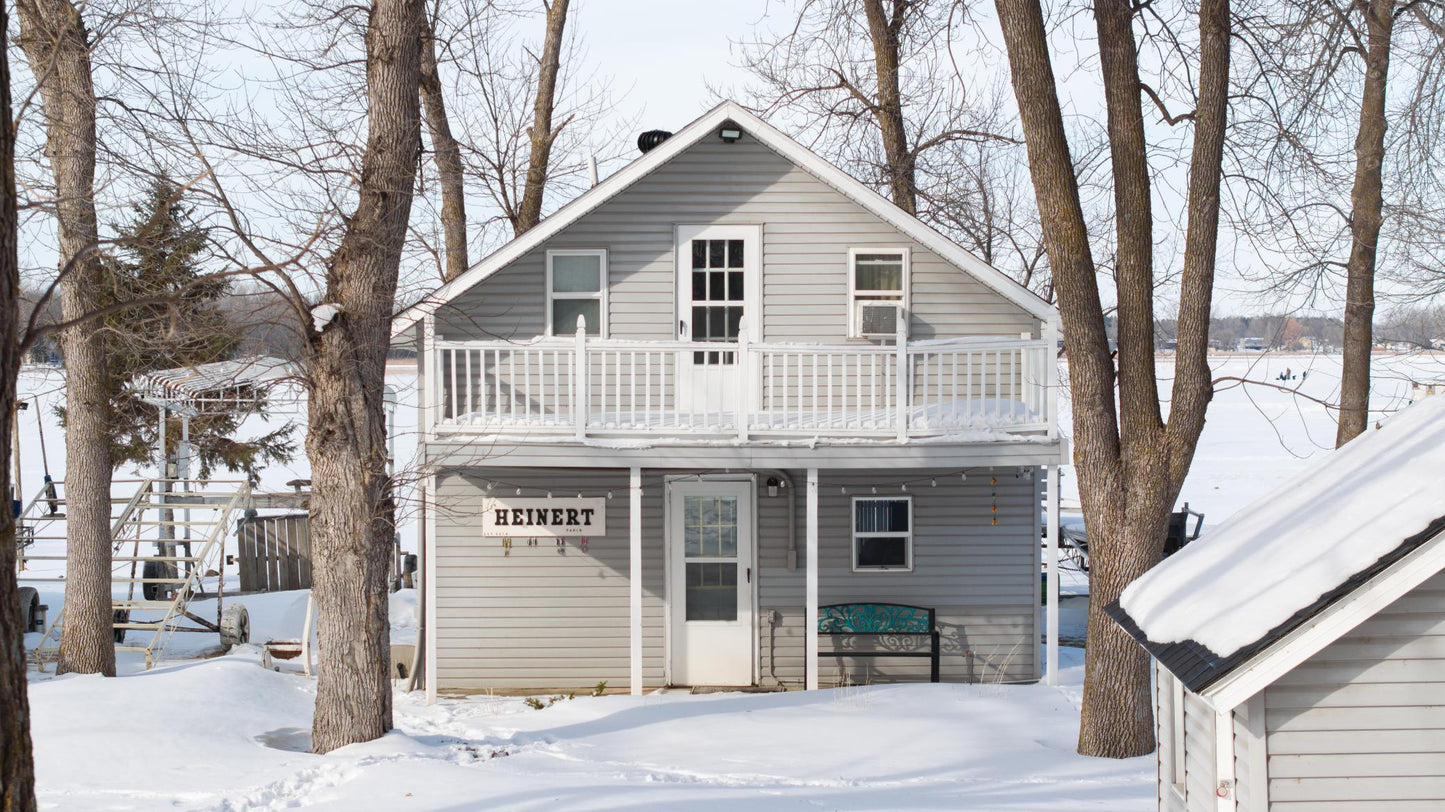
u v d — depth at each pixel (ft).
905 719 42.14
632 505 47.85
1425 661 20.62
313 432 38.32
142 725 39.22
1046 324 48.49
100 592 51.01
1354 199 53.98
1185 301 37.29
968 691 46.73
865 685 49.60
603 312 51.60
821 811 29.35
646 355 47.47
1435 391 32.50
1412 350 70.18
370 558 38.40
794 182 52.01
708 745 38.91
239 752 37.11
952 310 51.83
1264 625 19.98
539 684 52.49
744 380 47.26
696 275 51.96
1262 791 20.75
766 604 52.75
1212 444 164.35
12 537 16.08
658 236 51.85
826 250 51.88
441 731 43.01
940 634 52.54
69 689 43.06
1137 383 37.55
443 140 65.16
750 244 51.88
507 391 51.70
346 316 37.99
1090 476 37.99
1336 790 20.70
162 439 64.03
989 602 52.75
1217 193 37.14
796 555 52.60
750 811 29.32
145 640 61.62
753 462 47.21
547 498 52.70
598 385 51.85
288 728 41.86
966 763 36.35
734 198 51.90
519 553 52.75
